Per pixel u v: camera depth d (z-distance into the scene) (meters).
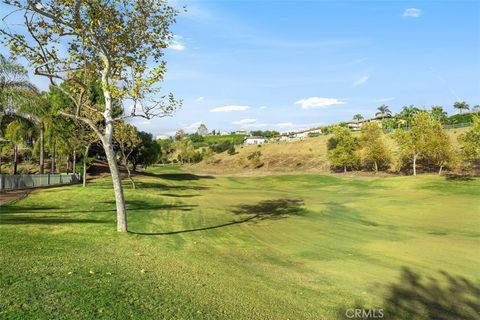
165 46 14.32
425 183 47.34
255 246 14.62
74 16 13.04
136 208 23.44
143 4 13.70
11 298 6.68
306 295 8.88
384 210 26.75
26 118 34.06
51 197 25.48
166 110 13.91
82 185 37.88
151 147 70.62
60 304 6.64
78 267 9.07
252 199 33.53
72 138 37.84
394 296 9.29
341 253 13.90
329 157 79.69
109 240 12.96
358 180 60.31
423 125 59.47
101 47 13.50
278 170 92.62
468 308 8.67
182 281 8.85
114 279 8.34
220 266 10.93
